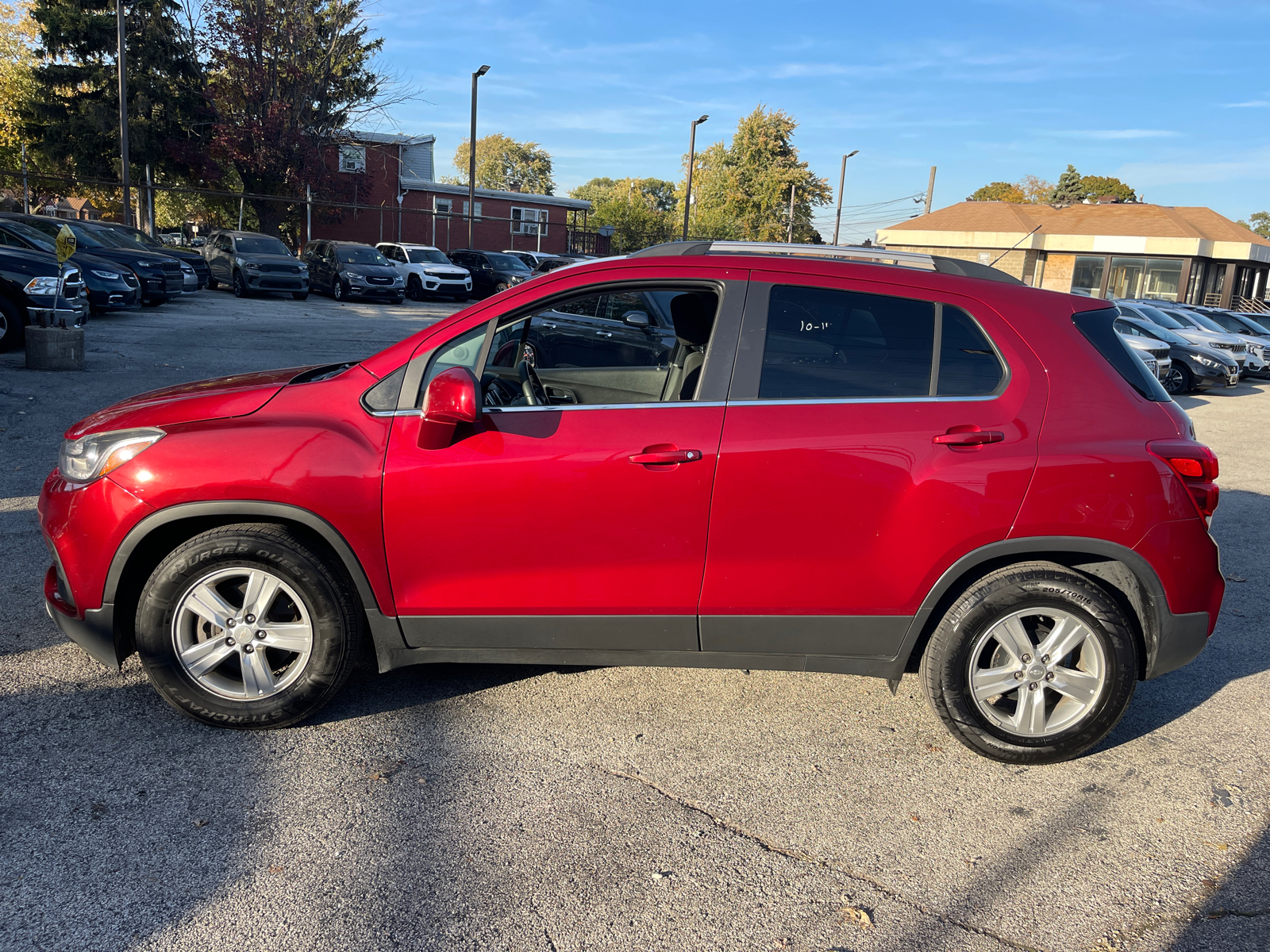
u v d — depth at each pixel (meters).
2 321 11.40
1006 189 77.75
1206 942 2.44
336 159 37.59
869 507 3.10
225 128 33.16
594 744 3.35
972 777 3.24
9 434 7.39
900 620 3.22
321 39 34.28
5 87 42.09
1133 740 3.57
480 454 3.09
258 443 3.09
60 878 2.48
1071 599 3.16
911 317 3.21
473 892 2.51
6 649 3.82
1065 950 2.39
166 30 33.50
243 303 23.12
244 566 3.14
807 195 62.09
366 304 26.55
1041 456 3.09
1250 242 37.62
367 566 3.15
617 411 3.14
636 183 103.31
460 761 3.19
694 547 3.14
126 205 28.06
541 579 3.18
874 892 2.59
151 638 3.15
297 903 2.43
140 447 3.12
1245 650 4.58
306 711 3.28
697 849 2.75
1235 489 8.55
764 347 3.18
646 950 2.32
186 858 2.60
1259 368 19.98
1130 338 17.73
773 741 3.43
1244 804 3.12
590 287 3.28
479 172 107.88
